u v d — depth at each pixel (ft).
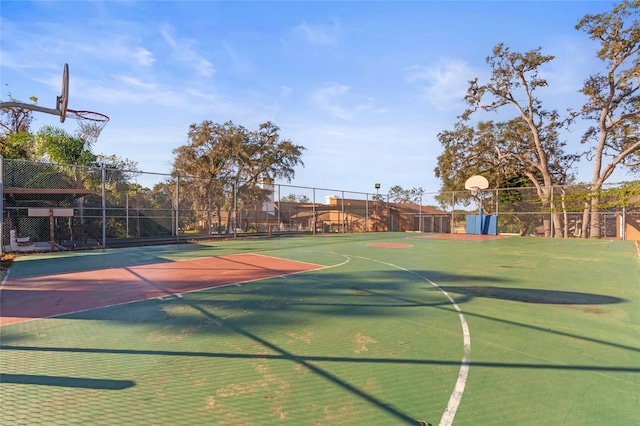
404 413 7.77
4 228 38.86
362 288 20.75
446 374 9.68
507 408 8.01
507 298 18.60
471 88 87.04
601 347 11.75
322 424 7.29
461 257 36.55
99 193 47.47
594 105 74.79
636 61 67.15
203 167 80.02
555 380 9.40
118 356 10.62
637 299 18.48
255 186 77.25
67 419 7.39
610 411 7.93
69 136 62.80
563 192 73.31
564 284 22.39
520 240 61.62
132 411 7.70
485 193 83.87
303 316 14.98
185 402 8.09
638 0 62.44
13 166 43.09
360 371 9.79
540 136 86.69
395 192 163.32
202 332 12.80
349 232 88.38
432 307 16.70
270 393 8.54
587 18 68.59
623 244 53.26
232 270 26.61
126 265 28.71
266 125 89.10
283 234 71.20
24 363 10.11
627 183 63.05
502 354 11.12
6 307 16.11
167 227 59.16
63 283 21.42
